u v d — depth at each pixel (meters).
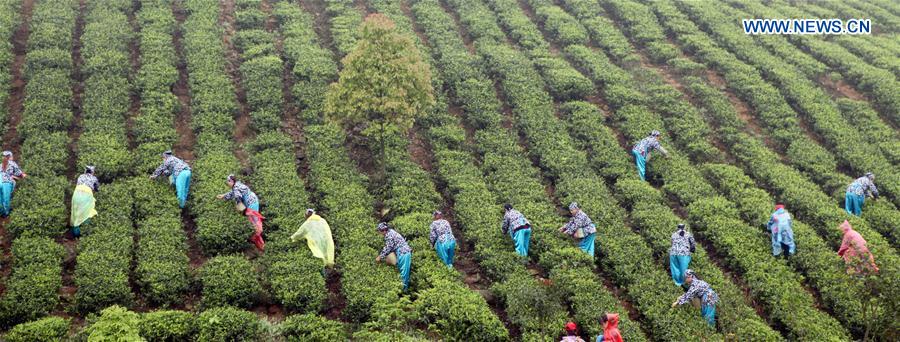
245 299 19.14
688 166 27.27
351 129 28.06
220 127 26.98
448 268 20.64
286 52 32.72
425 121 29.12
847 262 20.22
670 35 39.69
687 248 20.72
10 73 28.94
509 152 27.48
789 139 29.94
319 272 20.23
